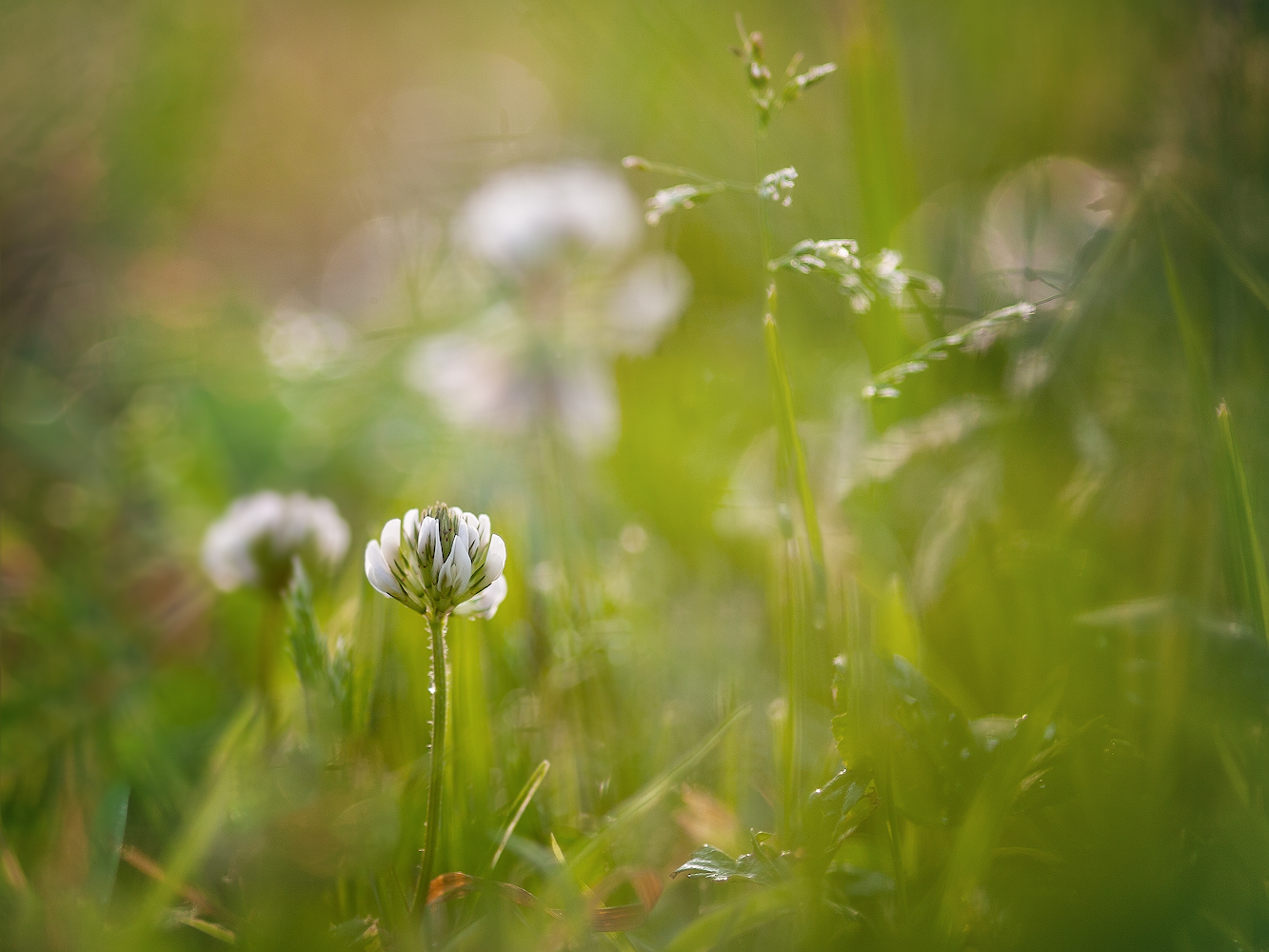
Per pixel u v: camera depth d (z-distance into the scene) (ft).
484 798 2.12
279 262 4.20
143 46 3.85
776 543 2.32
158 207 3.84
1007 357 2.30
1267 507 2.16
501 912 2.04
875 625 2.12
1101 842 2.02
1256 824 2.02
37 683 2.41
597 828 2.14
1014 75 2.71
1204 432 2.12
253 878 2.05
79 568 2.63
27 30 3.55
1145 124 2.52
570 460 2.67
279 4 4.41
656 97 2.91
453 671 2.15
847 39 2.36
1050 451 2.22
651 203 2.12
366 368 3.22
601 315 2.76
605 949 2.04
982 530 2.19
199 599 2.56
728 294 2.71
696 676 2.32
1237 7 2.39
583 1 3.06
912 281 2.11
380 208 3.62
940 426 2.25
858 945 2.01
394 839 2.06
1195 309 2.27
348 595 2.34
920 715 2.05
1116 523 2.21
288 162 4.23
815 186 2.65
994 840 1.99
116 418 3.16
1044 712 2.01
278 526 2.30
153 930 2.03
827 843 2.03
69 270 3.51
